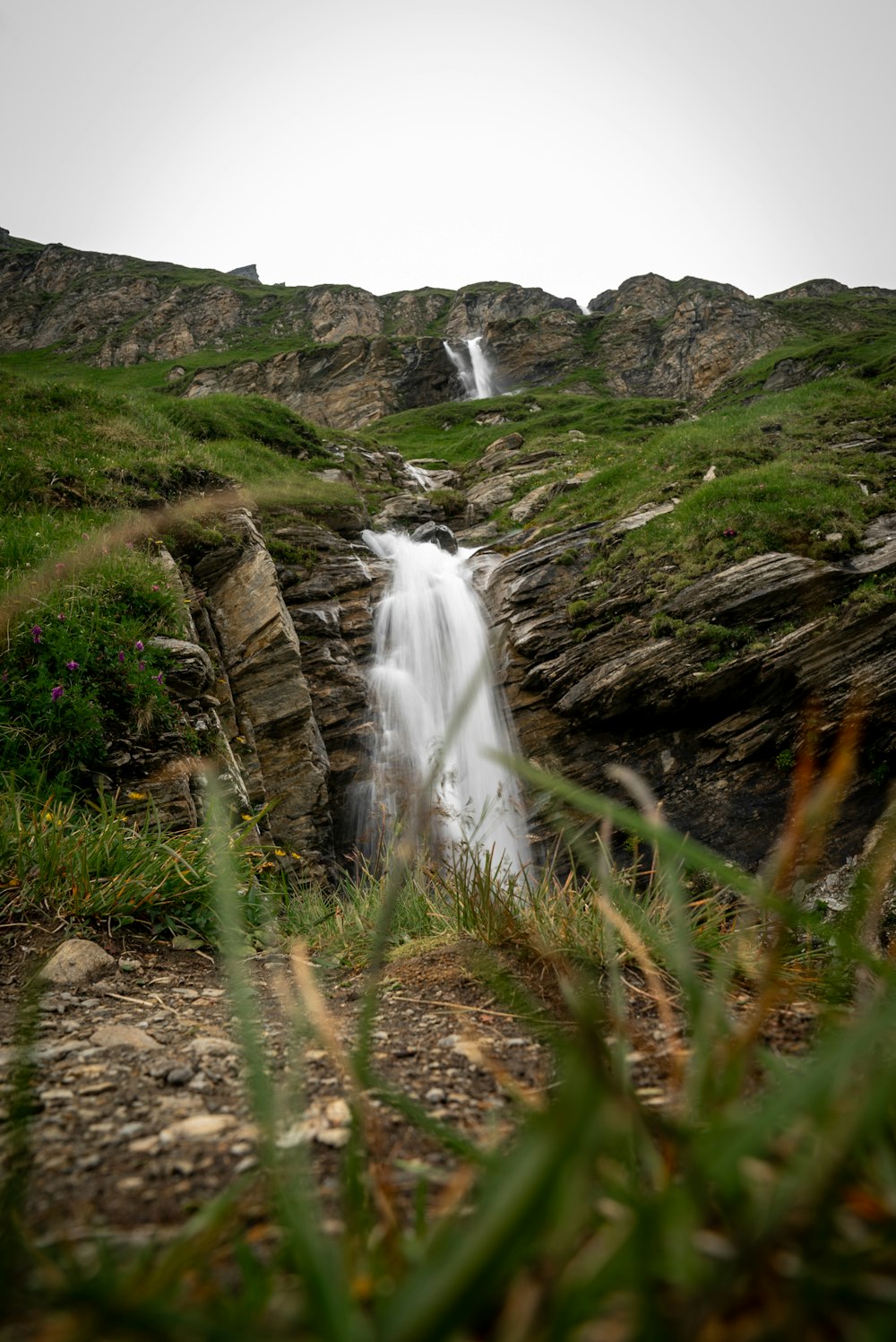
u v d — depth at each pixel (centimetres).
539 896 292
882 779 883
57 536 857
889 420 1878
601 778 1088
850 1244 40
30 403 1468
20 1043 53
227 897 75
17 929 308
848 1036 41
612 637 1187
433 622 1380
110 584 760
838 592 1066
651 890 268
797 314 6009
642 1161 64
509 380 5772
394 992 234
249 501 1327
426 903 323
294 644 1007
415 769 1074
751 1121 56
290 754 955
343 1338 31
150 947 316
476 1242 21
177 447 1505
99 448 1291
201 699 740
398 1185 95
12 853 342
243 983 71
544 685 1230
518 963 240
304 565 1343
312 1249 45
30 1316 42
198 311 7625
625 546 1368
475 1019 198
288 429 2252
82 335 7512
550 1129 24
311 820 925
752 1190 46
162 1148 119
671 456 1803
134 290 8050
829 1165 37
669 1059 142
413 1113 66
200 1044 188
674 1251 37
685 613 1136
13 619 598
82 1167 112
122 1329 27
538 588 1387
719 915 255
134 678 634
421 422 4006
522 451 2833
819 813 62
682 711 1068
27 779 490
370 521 1911
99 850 355
